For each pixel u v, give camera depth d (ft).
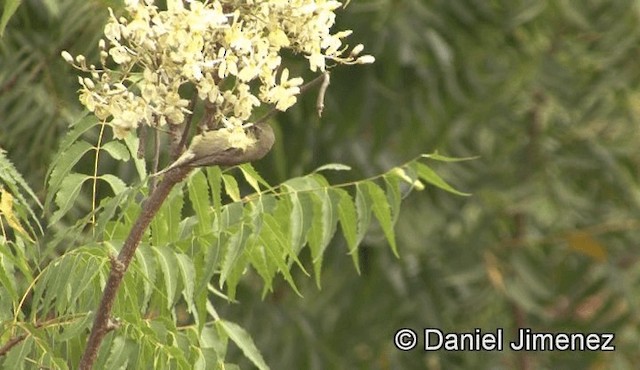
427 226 37.09
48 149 23.95
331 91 33.09
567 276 39.88
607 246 40.32
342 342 37.22
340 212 15.92
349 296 36.94
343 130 33.47
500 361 39.78
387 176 15.93
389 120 33.65
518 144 40.01
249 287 34.99
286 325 35.12
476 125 38.22
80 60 12.59
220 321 15.92
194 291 14.57
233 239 13.94
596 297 41.93
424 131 35.04
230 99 12.31
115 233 15.29
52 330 15.21
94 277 14.97
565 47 39.37
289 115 33.37
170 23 12.09
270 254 14.85
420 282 38.32
